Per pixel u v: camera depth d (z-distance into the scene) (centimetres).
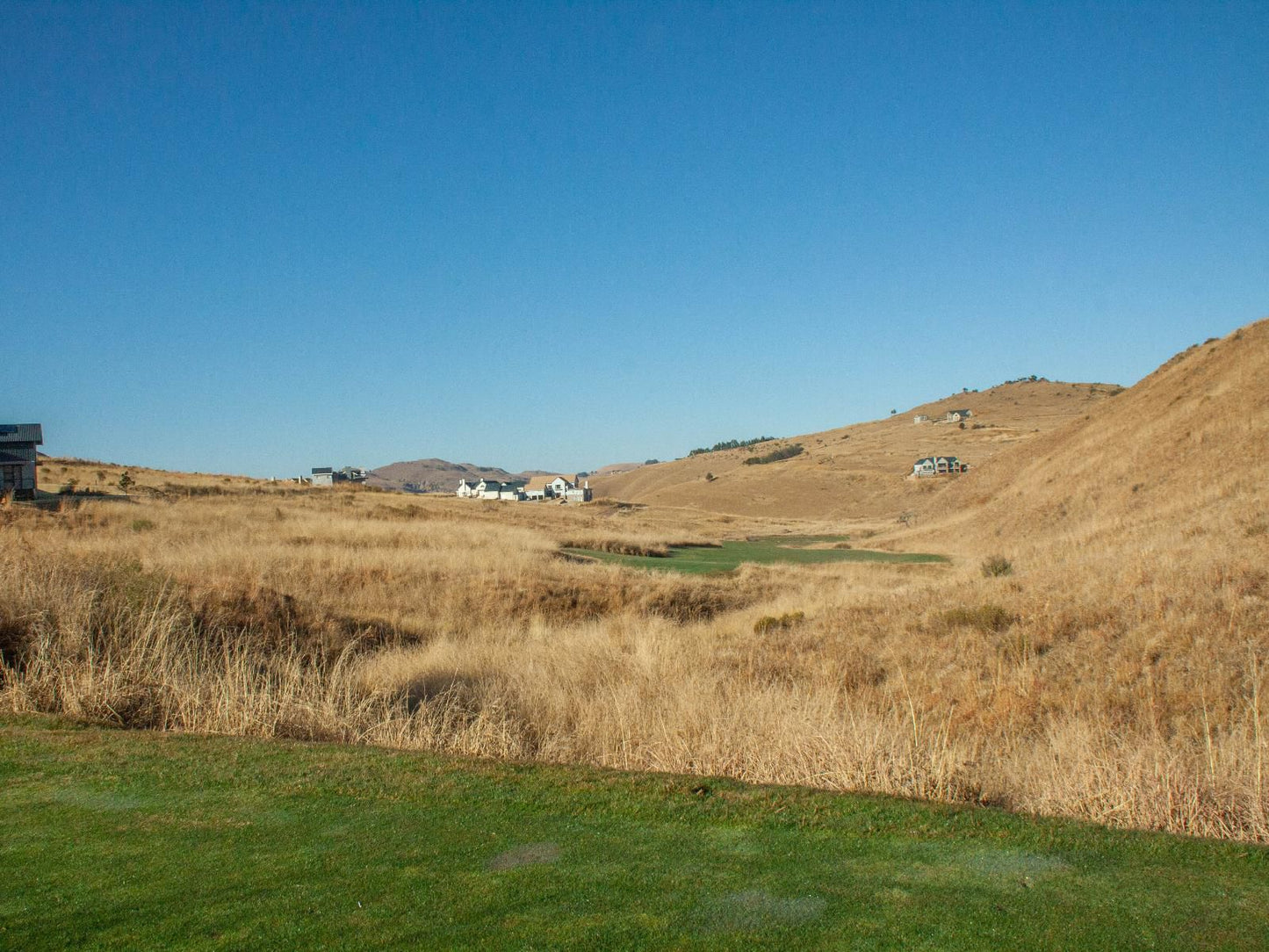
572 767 643
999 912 400
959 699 1138
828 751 712
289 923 389
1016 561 2658
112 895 418
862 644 1456
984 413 18775
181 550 2233
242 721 802
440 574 2302
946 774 675
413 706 1001
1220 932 381
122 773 607
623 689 965
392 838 492
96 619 1066
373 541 2972
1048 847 482
